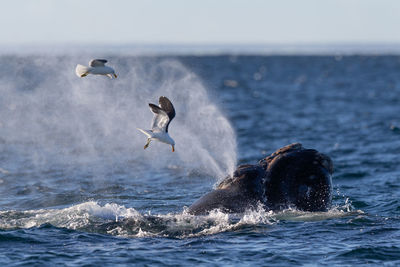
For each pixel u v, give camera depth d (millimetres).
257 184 60781
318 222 59031
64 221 59781
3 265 47719
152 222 58625
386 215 65375
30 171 99500
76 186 86875
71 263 48125
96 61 51219
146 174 97438
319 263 48406
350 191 81250
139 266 47562
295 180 60250
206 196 61906
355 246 52062
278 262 48594
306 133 148500
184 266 47656
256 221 58656
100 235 55750
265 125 165125
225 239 54344
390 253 50344
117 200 76000
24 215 63344
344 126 162125
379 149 120875
